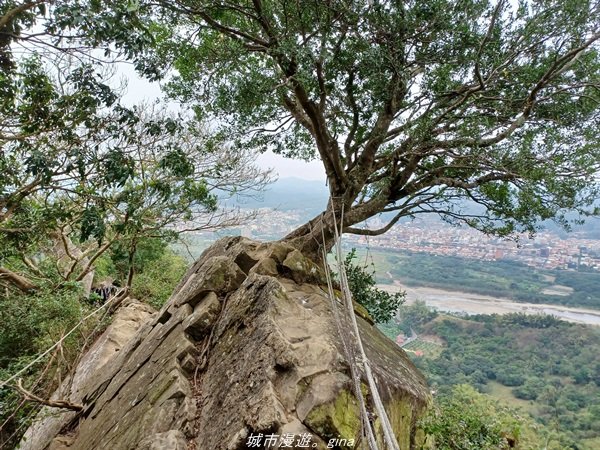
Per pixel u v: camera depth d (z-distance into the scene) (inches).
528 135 254.8
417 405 175.9
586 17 212.8
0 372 274.1
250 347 168.2
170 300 324.2
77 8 154.5
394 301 358.9
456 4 238.7
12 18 163.5
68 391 288.2
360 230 347.9
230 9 255.9
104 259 628.7
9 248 270.7
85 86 198.1
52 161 186.2
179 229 516.1
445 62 264.7
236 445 126.7
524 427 199.0
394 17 237.0
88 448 200.8
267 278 202.4
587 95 239.8
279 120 354.0
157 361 212.5
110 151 206.8
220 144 392.2
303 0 237.3
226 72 279.6
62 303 325.4
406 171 302.8
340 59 259.3
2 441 299.3
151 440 146.3
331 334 170.2
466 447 170.2
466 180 299.1
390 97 266.8
